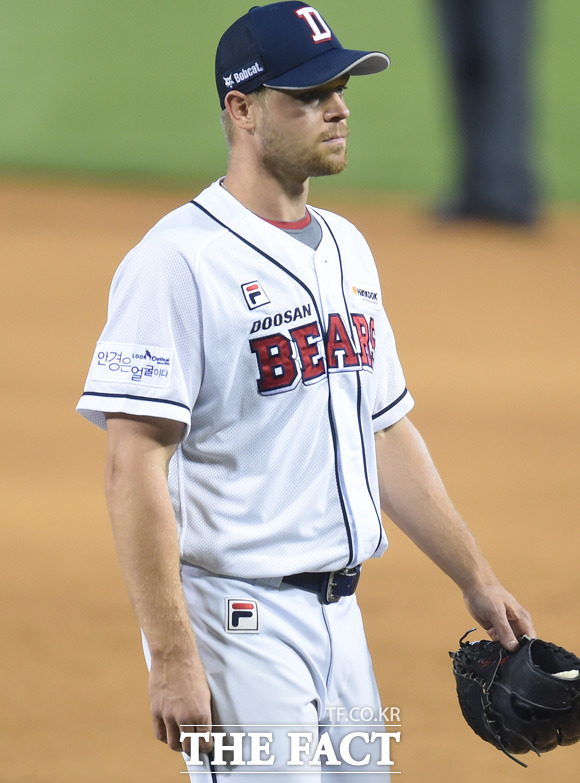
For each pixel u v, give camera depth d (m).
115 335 9.77
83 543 27.27
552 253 84.75
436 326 59.53
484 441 38.22
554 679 10.25
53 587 24.28
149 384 9.60
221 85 10.26
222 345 9.75
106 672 20.30
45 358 48.16
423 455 11.45
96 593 24.08
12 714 18.48
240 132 10.19
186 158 117.75
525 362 52.09
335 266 10.45
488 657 10.84
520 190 94.12
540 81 132.38
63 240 78.19
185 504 10.00
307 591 10.10
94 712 18.70
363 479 10.40
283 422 9.91
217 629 9.89
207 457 9.95
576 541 28.28
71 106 128.50
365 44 142.50
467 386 46.66
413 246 84.56
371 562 26.58
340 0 151.62
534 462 35.91
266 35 9.83
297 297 9.99
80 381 44.56
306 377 9.94
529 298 68.25
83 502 30.45
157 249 9.78
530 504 31.42
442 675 20.33
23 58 138.62
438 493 11.33
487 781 16.61
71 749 17.36
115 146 119.69
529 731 10.46
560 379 48.81
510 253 83.62
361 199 106.25
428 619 23.02
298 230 10.36
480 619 11.12
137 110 128.25
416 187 112.88
